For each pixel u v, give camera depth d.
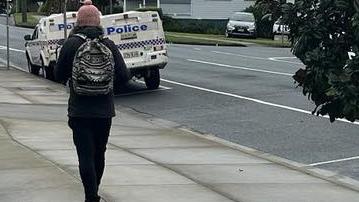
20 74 23.75
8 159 9.08
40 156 9.35
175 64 27.12
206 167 9.13
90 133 6.50
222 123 13.91
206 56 31.72
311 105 16.03
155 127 13.39
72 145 10.45
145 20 18.52
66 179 7.83
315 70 5.06
